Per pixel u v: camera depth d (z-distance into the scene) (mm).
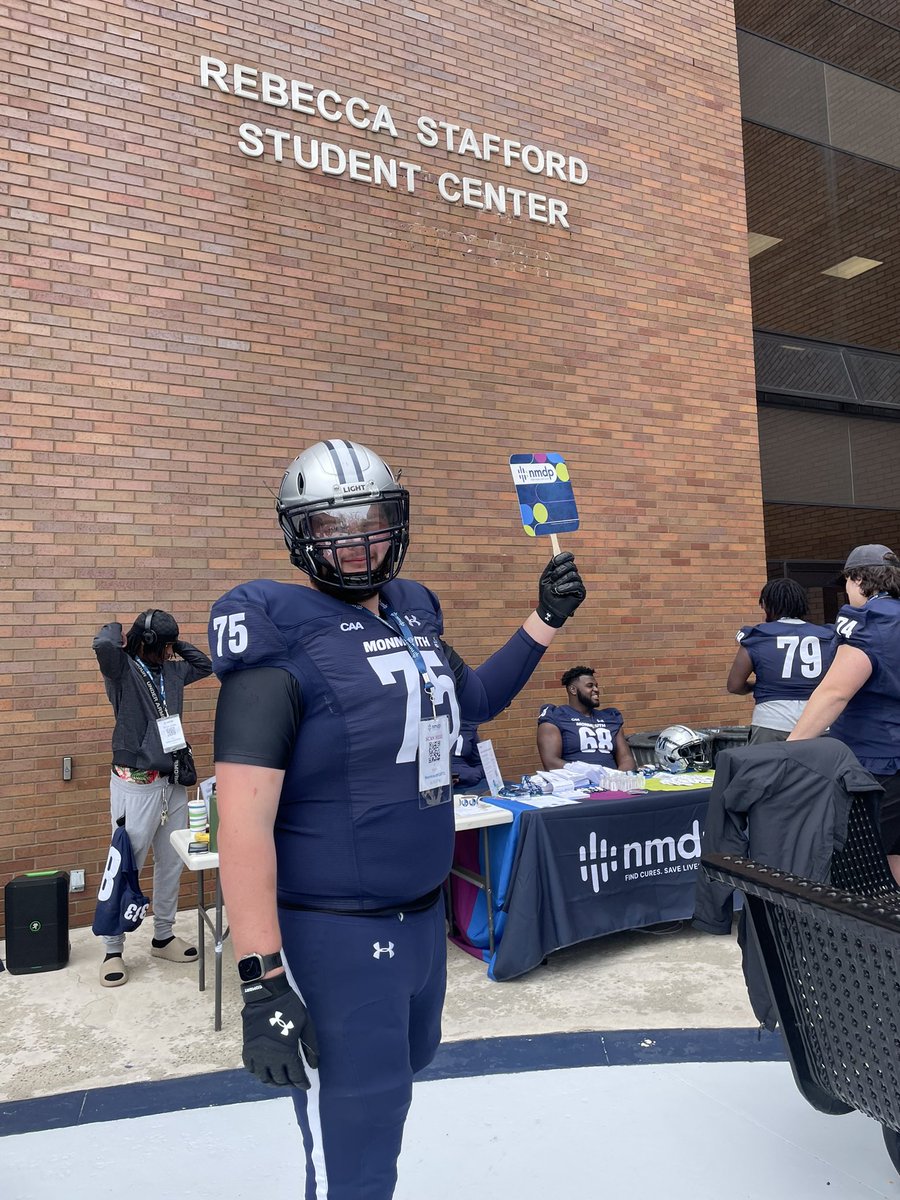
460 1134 2543
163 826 4289
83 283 4859
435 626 1724
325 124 5586
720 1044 3141
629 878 4195
